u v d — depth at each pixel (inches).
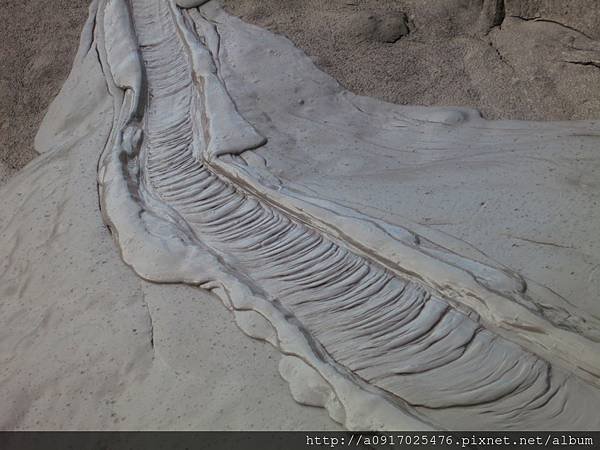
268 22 155.0
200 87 142.9
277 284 104.8
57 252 120.4
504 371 86.2
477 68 139.6
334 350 93.9
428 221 106.0
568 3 135.6
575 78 129.4
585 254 96.6
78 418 94.7
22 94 164.1
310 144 127.7
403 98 136.2
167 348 99.8
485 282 93.7
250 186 119.2
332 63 144.3
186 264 109.9
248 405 90.4
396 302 97.1
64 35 171.8
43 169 141.9
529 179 109.0
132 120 143.4
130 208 121.8
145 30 164.2
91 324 106.2
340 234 106.6
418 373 88.5
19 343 107.7
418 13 152.6
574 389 82.8
